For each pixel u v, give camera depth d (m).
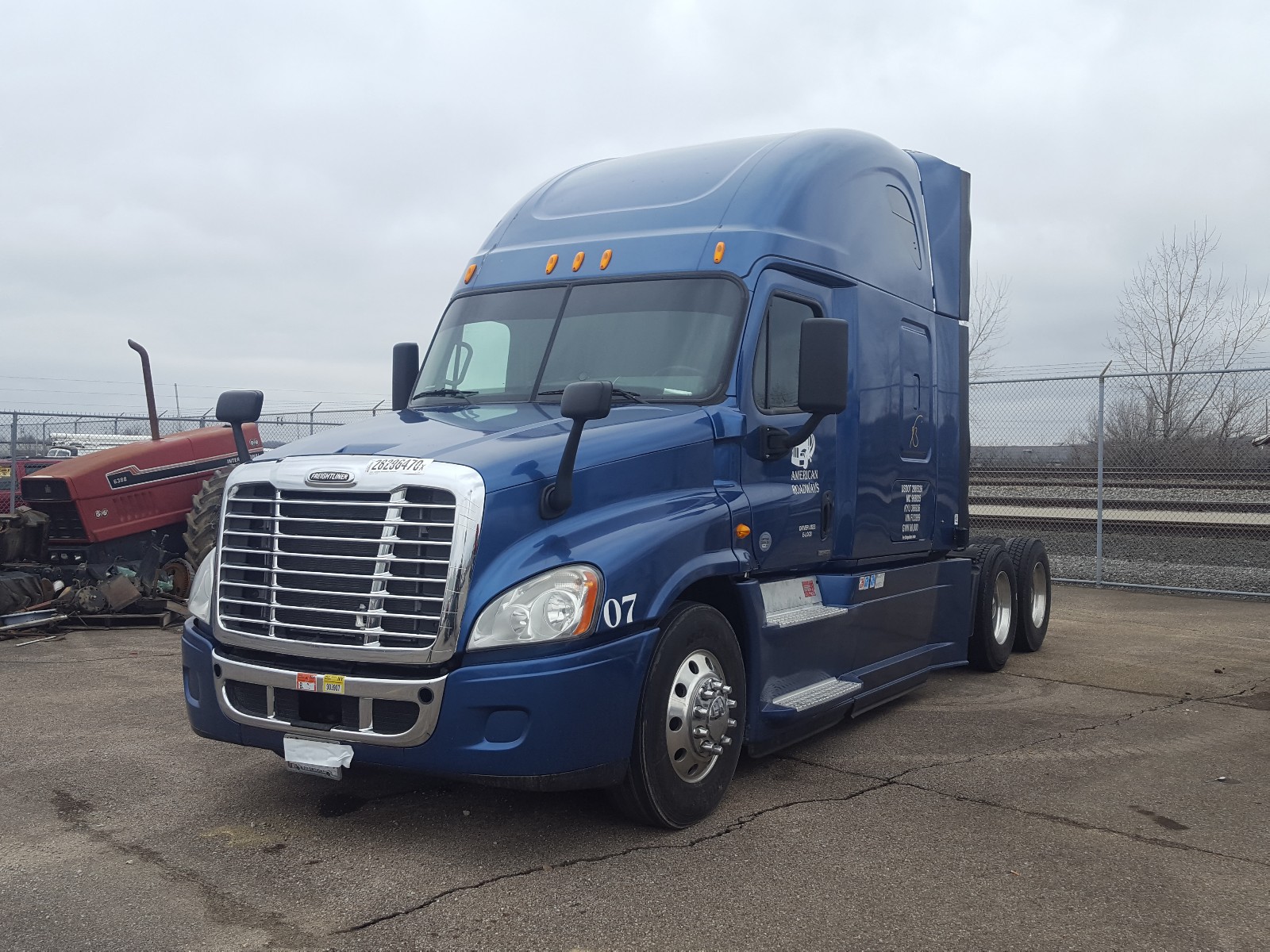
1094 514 15.84
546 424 4.99
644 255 5.91
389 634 4.27
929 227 8.13
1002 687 8.13
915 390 7.48
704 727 4.85
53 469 10.82
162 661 8.66
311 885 4.11
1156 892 4.13
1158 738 6.52
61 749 5.99
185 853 4.44
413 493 4.35
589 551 4.44
